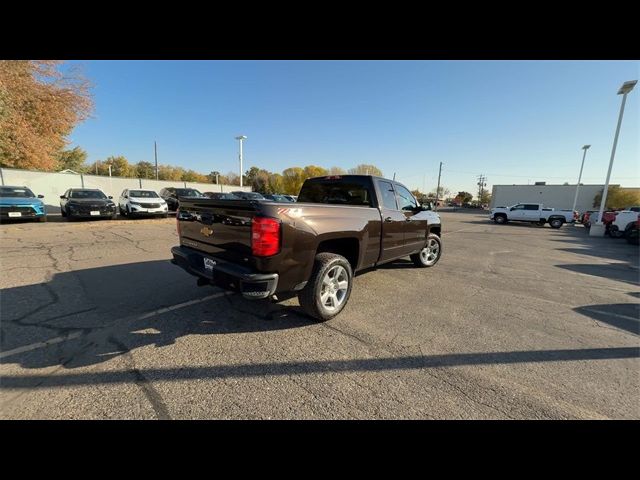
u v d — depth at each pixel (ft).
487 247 34.94
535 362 9.39
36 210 39.91
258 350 9.57
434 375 8.56
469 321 12.45
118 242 28.07
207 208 11.27
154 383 7.79
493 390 7.95
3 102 60.90
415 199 19.39
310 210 10.78
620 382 8.43
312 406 7.18
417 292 16.17
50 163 73.15
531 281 19.26
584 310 14.14
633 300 15.75
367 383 8.09
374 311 13.23
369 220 13.75
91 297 13.74
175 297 13.93
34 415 6.61
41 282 15.70
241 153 105.40
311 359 9.16
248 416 6.82
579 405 7.45
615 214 55.93
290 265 10.05
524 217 79.71
